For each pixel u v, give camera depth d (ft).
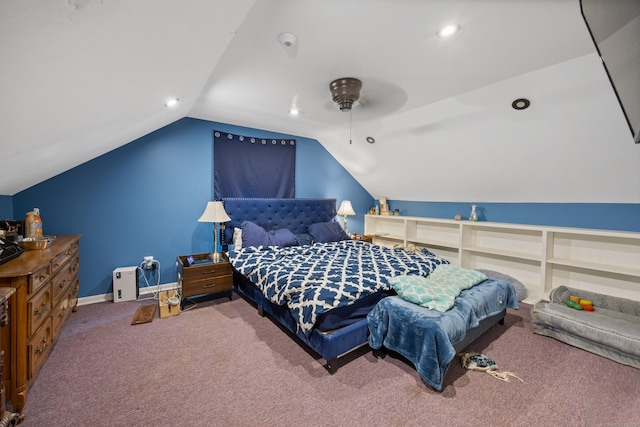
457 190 13.32
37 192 8.87
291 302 6.86
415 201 15.94
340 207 16.12
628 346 6.31
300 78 7.58
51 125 5.24
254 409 5.04
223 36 4.92
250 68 6.98
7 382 4.59
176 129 11.17
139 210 10.57
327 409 5.06
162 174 10.96
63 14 2.78
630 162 8.10
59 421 4.69
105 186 9.91
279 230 12.55
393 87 8.11
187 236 11.61
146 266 10.53
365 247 12.14
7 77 3.27
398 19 5.04
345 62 6.67
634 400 5.33
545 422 4.80
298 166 14.76
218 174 12.21
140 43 4.11
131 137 9.77
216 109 10.37
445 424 4.74
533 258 10.65
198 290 9.46
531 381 5.89
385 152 13.57
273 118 11.49
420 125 10.84
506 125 9.06
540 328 7.88
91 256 9.80
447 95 8.68
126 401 5.18
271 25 5.19
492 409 5.08
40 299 5.31
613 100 6.95
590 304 8.01
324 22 5.12
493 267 12.76
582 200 10.09
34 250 6.38
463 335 5.93
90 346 7.02
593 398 5.39
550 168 9.68
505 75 7.30
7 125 4.35
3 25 2.54
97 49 3.71
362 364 6.45
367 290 6.91
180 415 4.88
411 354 5.92
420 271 8.55
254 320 8.64
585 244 10.07
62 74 3.85
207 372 6.07
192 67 5.91
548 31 5.39
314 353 6.88
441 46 5.95
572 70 6.69
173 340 7.39
